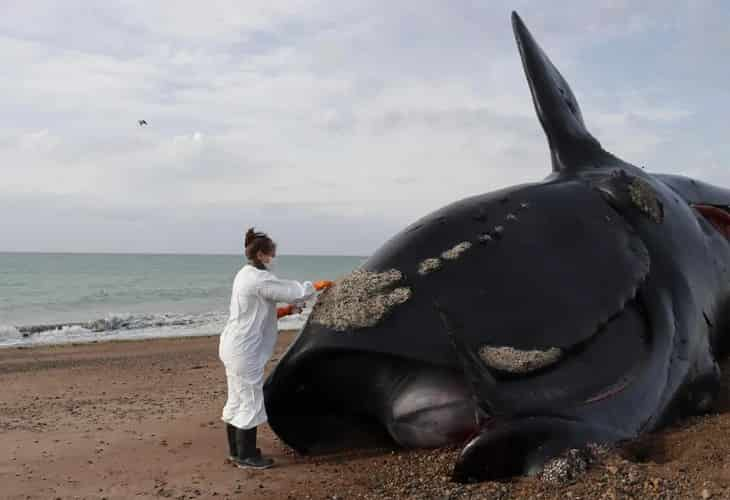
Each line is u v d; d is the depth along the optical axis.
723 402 5.93
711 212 7.37
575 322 5.05
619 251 5.65
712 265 6.55
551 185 6.17
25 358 13.78
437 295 4.94
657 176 8.24
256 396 5.27
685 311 5.73
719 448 4.56
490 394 4.41
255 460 5.30
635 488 4.00
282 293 5.24
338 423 5.47
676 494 3.91
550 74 7.13
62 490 4.99
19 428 7.01
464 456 4.25
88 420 7.35
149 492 4.88
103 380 10.34
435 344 4.68
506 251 5.30
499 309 4.95
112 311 30.80
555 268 5.32
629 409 4.75
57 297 39.16
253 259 5.44
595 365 4.94
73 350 15.26
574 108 7.37
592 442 4.35
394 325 4.79
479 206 5.71
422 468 4.75
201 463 5.51
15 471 5.48
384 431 5.36
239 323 5.27
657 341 5.29
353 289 5.06
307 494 4.60
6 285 50.12
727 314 6.62
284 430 5.41
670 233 6.18
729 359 6.80
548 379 4.71
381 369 4.89
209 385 9.55
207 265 110.56
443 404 4.79
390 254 5.29
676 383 5.24
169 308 32.44
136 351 14.66
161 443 6.21
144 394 8.97
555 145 6.83
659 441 4.74
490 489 4.13
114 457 5.80
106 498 4.79
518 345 4.81
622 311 5.32
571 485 4.08
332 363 4.95
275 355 12.36
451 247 5.28
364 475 4.81
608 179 6.27
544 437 4.27
